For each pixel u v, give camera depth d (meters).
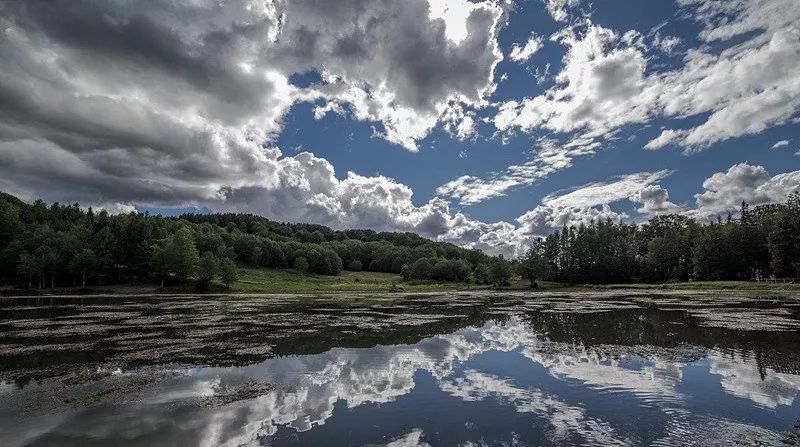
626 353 24.78
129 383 19.28
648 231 176.25
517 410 14.98
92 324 39.84
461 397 16.55
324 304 67.44
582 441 12.29
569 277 159.00
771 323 36.22
